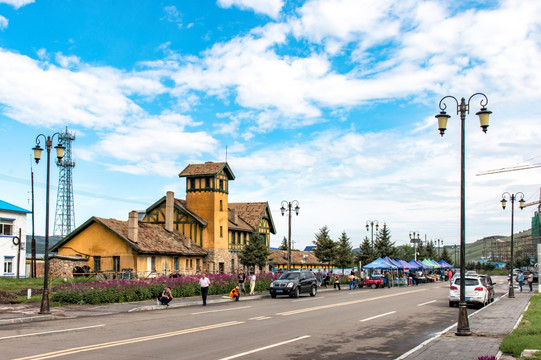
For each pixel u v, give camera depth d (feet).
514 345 38.24
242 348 39.75
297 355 37.35
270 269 215.72
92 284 85.92
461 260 48.88
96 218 139.54
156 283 95.86
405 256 307.58
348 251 202.49
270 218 221.46
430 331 52.29
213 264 173.17
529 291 140.97
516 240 416.87
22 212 159.94
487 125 49.47
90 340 43.06
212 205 176.76
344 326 55.88
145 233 151.12
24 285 112.68
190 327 53.11
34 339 43.57
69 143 289.33
